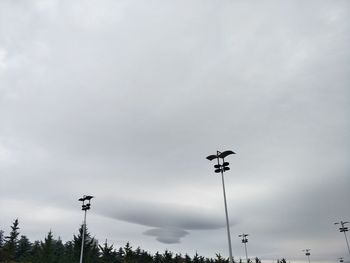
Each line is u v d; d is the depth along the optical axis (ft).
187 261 259.19
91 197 130.11
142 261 225.15
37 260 177.17
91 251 175.32
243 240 216.95
